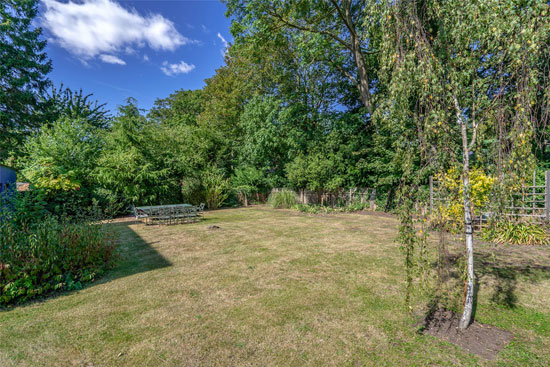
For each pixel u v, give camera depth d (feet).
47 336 9.35
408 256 9.87
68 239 15.72
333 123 52.34
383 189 44.32
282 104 60.70
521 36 7.82
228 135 74.95
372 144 45.65
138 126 49.49
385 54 10.48
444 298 12.09
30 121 63.62
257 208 55.11
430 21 10.17
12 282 12.33
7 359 8.12
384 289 13.17
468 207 9.59
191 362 7.97
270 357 8.18
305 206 49.52
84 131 43.27
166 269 16.46
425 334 9.35
